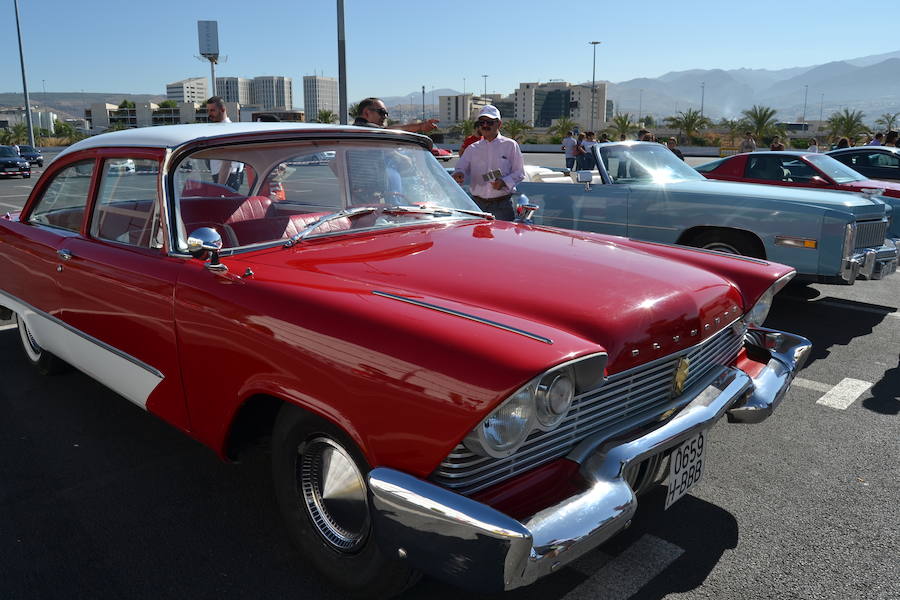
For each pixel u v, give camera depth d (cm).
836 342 551
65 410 393
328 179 310
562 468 209
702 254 319
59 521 285
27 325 399
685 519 291
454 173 611
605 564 260
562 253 276
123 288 289
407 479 184
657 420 232
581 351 187
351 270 247
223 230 277
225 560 260
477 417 176
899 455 351
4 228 398
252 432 263
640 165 700
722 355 282
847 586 247
